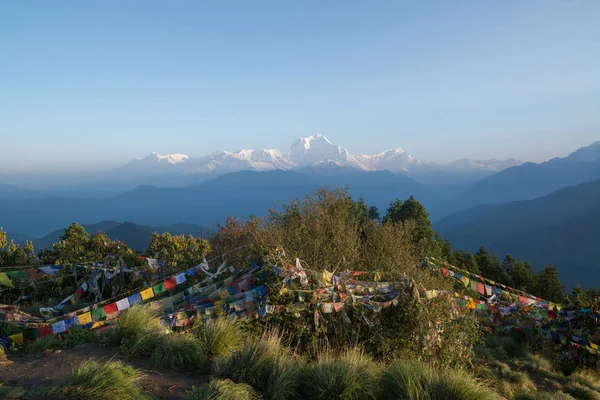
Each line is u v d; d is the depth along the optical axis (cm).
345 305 765
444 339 801
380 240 1306
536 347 1284
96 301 1069
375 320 771
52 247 1325
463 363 832
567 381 998
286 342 727
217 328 654
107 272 1117
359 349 706
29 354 625
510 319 1302
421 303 785
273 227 1271
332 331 765
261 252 830
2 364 574
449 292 909
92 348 639
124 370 515
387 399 542
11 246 1295
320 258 1037
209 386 485
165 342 615
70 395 454
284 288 730
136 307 725
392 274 909
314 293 738
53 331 692
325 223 1248
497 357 1115
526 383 905
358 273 895
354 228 1303
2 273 977
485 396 547
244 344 614
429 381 552
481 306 1248
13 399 440
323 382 538
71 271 1118
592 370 1149
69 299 998
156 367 582
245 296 761
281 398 514
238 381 536
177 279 928
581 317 1247
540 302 1385
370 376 567
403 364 594
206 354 623
